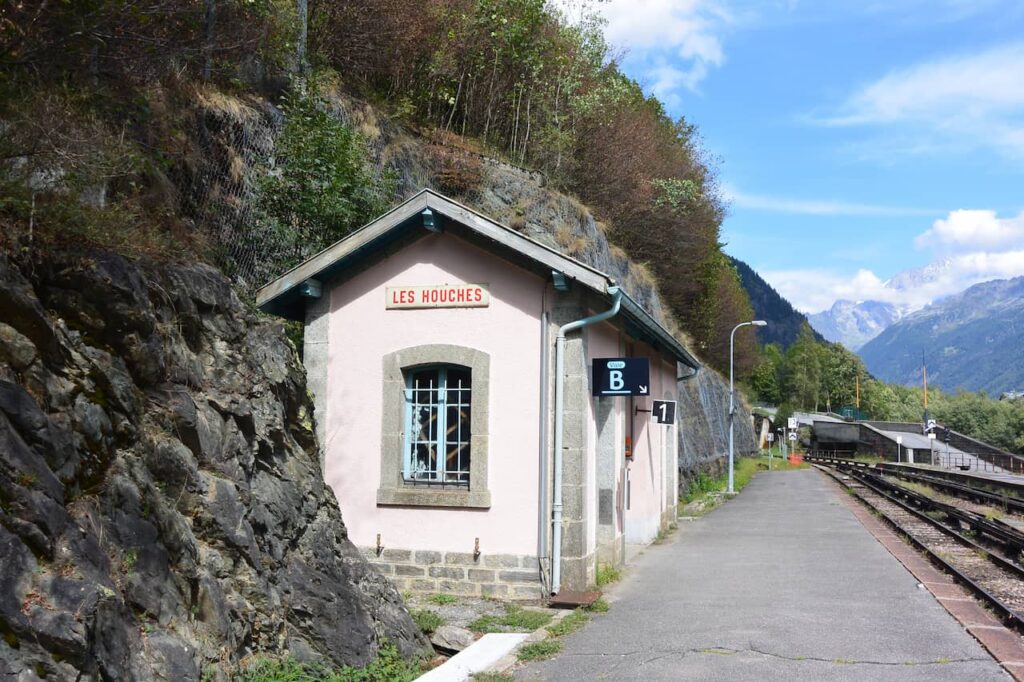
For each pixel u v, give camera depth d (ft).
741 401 197.98
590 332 36.06
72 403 17.83
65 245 19.71
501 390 34.65
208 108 42.93
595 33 101.45
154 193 32.86
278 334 27.43
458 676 22.80
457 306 35.45
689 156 139.23
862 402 462.19
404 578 34.78
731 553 45.50
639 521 49.34
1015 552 48.44
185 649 17.65
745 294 197.88
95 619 15.30
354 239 35.40
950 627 27.55
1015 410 386.93
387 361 36.06
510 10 80.89
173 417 21.06
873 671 22.66
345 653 23.31
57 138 22.27
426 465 36.11
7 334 17.08
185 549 19.56
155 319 21.39
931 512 74.23
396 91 72.38
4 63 23.97
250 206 44.04
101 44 27.14
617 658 24.47
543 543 33.42
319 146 43.57
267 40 50.37
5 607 14.08
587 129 97.81
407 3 68.54
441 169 71.15
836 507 75.31
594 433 36.22
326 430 36.37
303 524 25.04
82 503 17.06
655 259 123.34
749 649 25.03
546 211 79.51
